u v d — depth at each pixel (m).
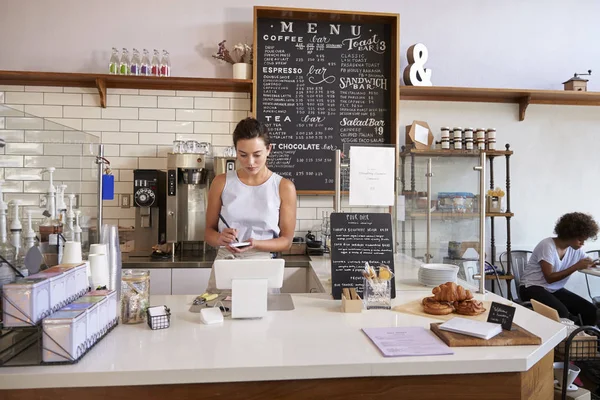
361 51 3.76
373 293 1.78
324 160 3.72
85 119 3.54
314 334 1.47
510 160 4.05
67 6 3.55
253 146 1.99
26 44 3.52
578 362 2.39
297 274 3.26
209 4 3.67
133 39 3.61
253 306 1.63
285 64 3.69
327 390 1.26
